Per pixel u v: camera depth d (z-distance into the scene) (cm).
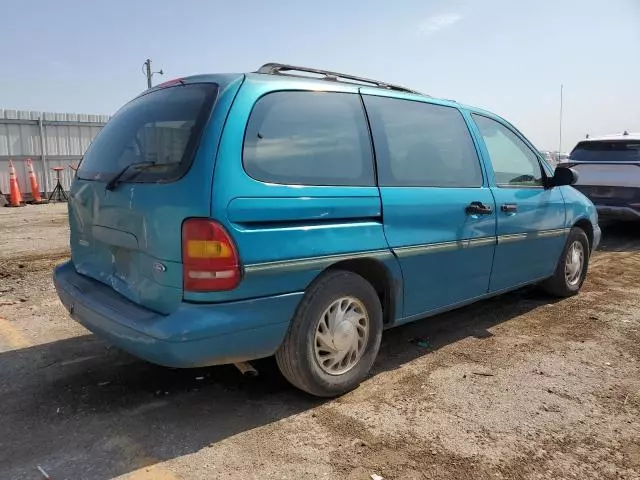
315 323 325
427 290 397
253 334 298
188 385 366
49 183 1630
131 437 301
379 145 365
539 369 400
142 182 305
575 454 291
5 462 276
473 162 441
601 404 347
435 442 300
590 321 514
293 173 314
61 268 400
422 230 382
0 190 1527
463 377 385
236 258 284
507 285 484
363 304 352
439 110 426
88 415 324
